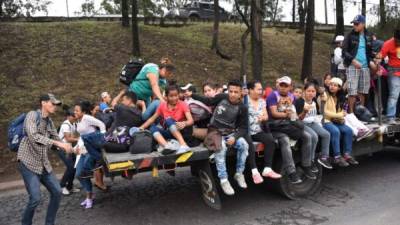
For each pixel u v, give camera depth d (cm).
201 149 518
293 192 605
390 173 743
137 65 648
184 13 2611
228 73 1684
